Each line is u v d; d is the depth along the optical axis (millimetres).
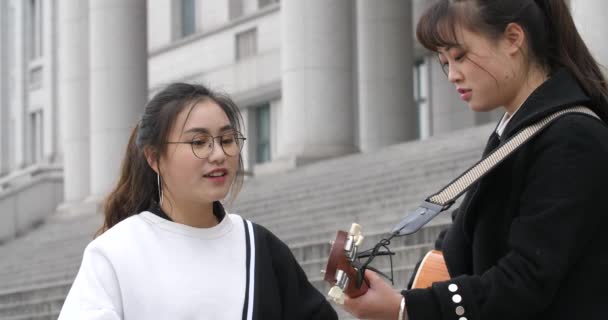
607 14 9594
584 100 3164
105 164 23703
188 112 3457
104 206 3691
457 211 3682
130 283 3396
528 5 3248
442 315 3018
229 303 3432
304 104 21203
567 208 2986
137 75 23984
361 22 25906
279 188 17750
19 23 41531
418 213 3191
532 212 3047
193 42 35625
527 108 3205
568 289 3035
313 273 10531
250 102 33438
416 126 26984
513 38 3238
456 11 3230
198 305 3396
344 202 14578
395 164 16672
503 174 3193
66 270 16625
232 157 3484
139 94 23984
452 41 3238
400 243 10133
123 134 23703
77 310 3330
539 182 3057
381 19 25656
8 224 25422
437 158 15859
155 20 37562
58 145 35188
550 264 2957
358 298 3127
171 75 36562
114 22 23938
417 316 3037
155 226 3510
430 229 9844
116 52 23922
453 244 3355
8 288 16984
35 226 25766
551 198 3018
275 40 32281
